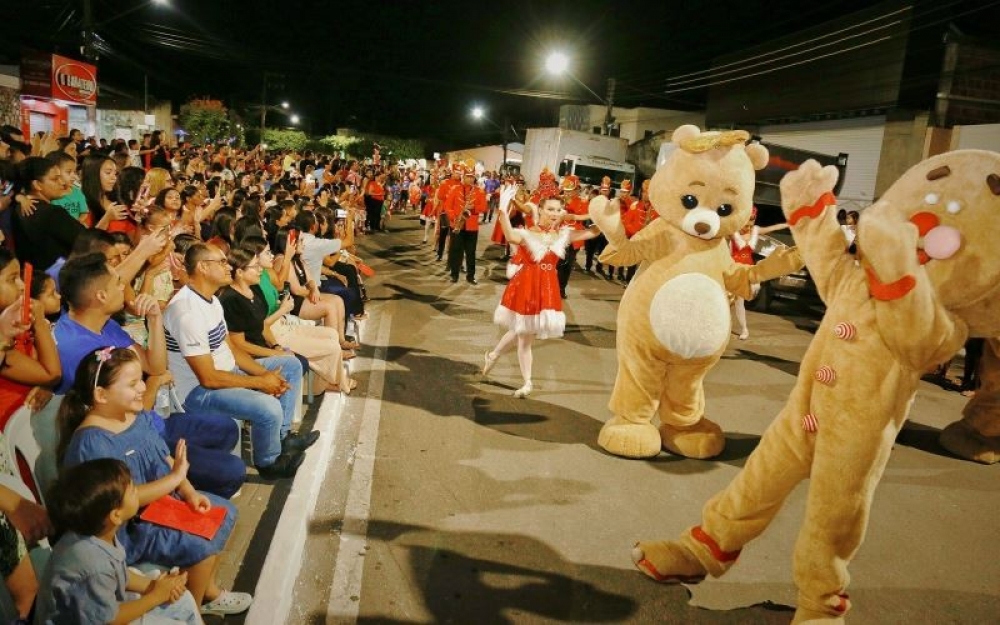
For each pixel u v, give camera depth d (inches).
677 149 208.8
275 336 229.9
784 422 141.5
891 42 669.3
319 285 311.4
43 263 198.7
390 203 1018.7
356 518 174.9
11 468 115.3
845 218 517.3
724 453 233.1
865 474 128.4
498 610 143.7
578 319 431.5
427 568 156.0
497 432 236.8
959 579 168.9
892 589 162.6
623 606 148.4
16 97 677.3
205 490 151.1
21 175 198.4
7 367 121.8
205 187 388.5
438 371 300.8
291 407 202.4
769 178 580.7
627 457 222.2
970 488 223.8
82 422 120.7
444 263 616.1
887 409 125.8
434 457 213.5
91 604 97.5
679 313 204.8
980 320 125.8
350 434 226.1
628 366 219.6
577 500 192.5
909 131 656.4
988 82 634.8
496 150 2020.2
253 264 203.8
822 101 765.9
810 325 487.2
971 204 121.3
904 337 121.0
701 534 155.9
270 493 178.7
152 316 146.3
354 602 142.4
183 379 177.6
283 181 490.6
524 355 271.0
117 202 246.7
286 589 137.9
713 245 209.0
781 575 164.7
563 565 161.3
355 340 320.2
